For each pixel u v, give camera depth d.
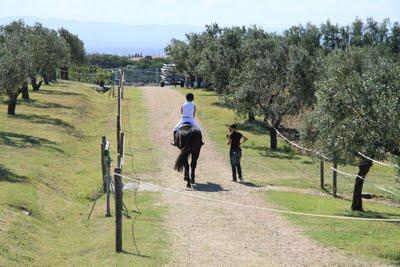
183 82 90.94
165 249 15.82
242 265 14.80
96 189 24.25
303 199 24.44
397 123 19.50
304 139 31.00
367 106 20.34
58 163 29.09
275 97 39.59
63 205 21.69
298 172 31.55
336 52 43.81
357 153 21.11
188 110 25.64
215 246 16.48
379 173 33.88
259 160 34.38
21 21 61.09
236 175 28.98
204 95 70.81
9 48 39.53
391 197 28.33
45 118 44.25
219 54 54.78
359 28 77.25
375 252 16.56
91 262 14.58
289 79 39.31
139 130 44.62
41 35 55.44
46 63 54.41
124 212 19.84
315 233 18.47
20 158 27.86
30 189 21.72
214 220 19.59
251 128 47.16
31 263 14.50
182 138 25.05
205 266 14.56
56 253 15.76
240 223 19.34
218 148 37.47
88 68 90.69
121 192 15.44
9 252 14.74
